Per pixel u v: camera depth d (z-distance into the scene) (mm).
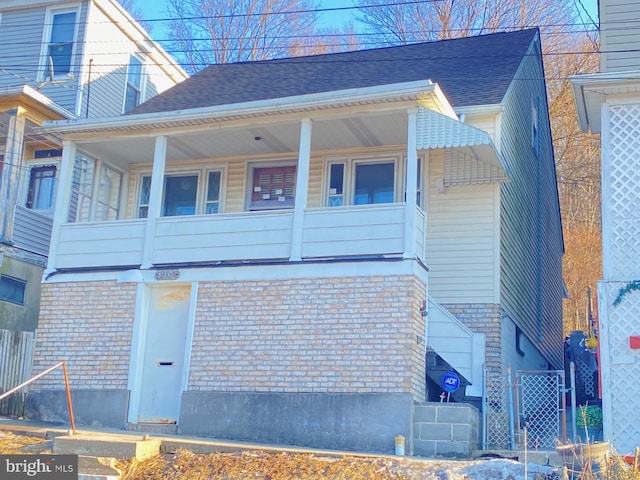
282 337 13844
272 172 17609
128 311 15070
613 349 12539
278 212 14523
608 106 13430
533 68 20703
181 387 14312
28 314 18406
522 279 18703
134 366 14734
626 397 12336
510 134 17500
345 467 10492
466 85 17531
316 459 10938
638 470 9414
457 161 16406
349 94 14031
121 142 16656
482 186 16281
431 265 16250
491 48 19688
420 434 12648
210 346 14297
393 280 13352
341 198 16703
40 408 15125
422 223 14172
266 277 14203
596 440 12938
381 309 13312
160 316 15016
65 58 21906
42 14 22391
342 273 13703
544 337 21984
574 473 9312
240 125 15359
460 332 14336
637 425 12203
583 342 20875
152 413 14570
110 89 22656
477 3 33969
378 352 13148
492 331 15625
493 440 13320
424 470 10234
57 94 21547
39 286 18812
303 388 13461
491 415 13461
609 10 13812
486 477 9914
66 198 16297
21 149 18266
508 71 17906
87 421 14727
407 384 12844
